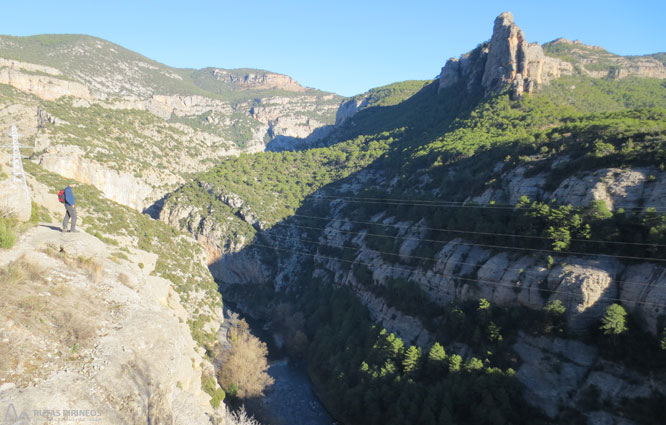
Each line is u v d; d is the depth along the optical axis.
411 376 52.28
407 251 70.62
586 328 44.06
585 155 58.47
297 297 95.50
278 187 133.00
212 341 68.38
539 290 48.22
